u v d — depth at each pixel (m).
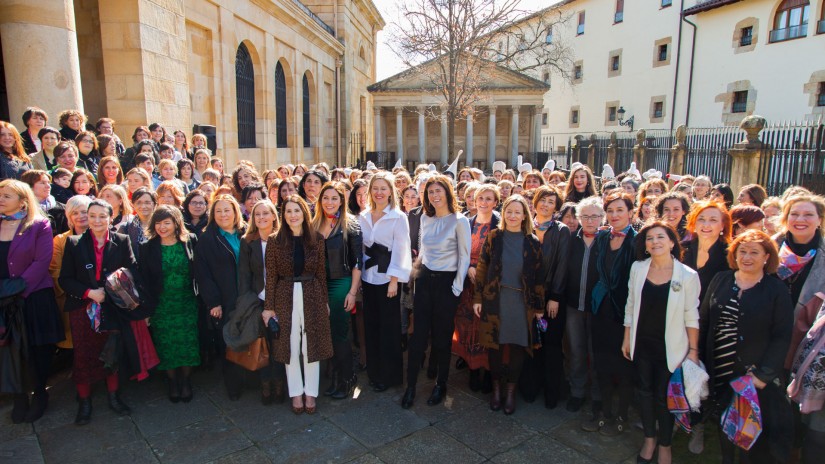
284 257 4.10
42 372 4.10
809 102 20.22
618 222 3.87
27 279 3.88
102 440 3.79
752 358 3.21
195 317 4.43
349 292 4.43
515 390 4.35
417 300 4.41
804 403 3.03
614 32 30.75
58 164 5.39
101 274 4.04
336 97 26.75
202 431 3.93
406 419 4.16
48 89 7.25
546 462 3.57
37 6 7.10
